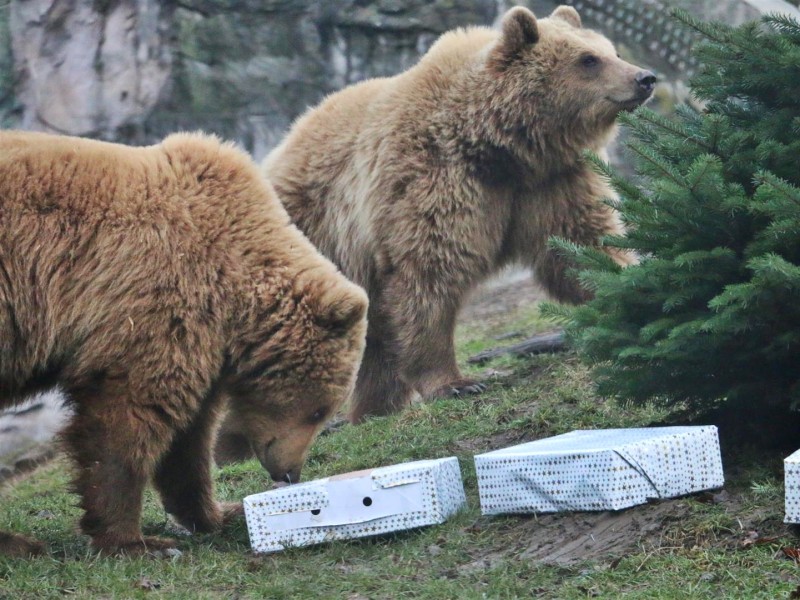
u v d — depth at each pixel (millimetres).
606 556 8523
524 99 14312
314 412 10328
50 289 9453
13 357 9570
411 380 14977
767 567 7863
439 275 14461
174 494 10906
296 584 8586
